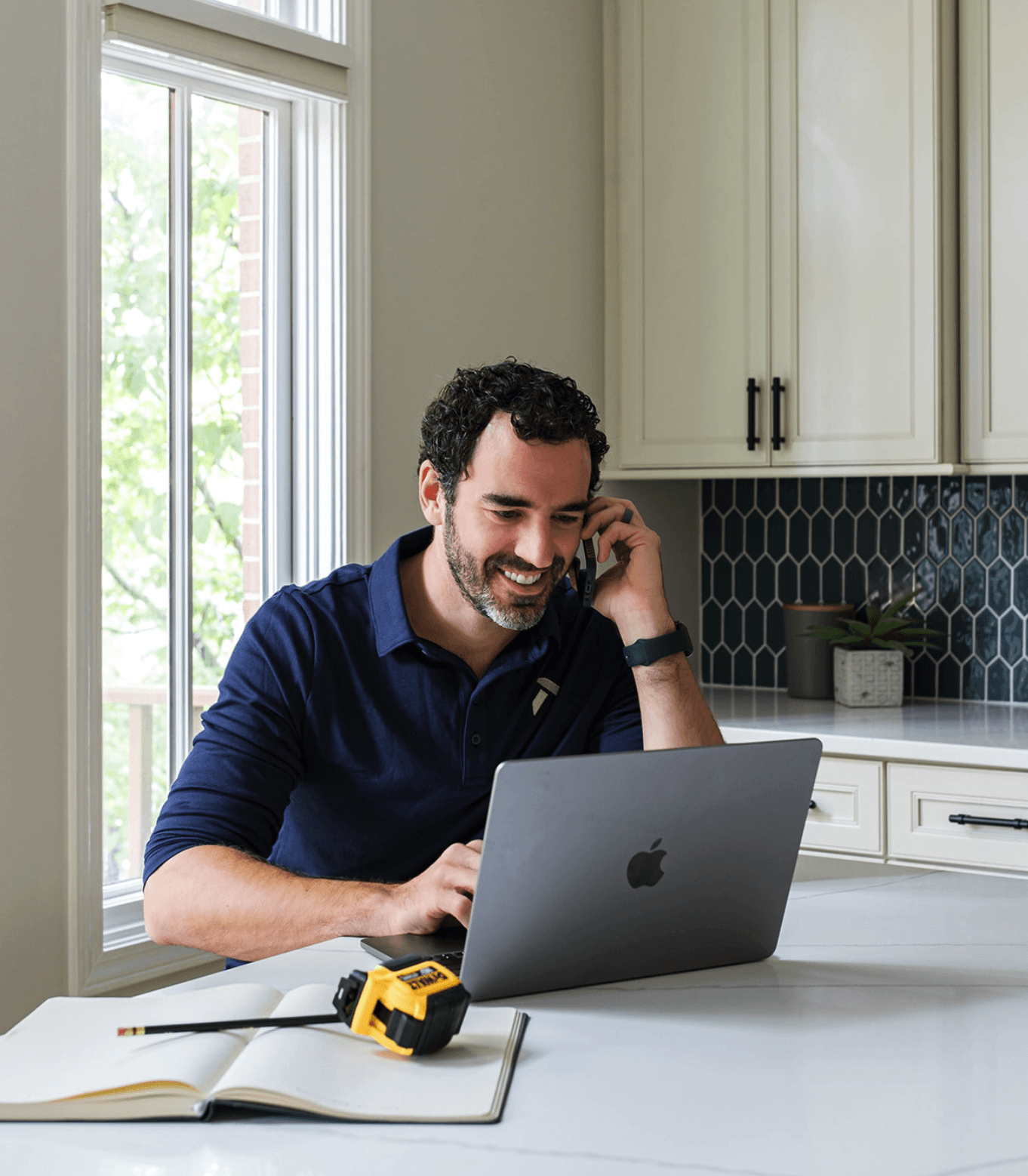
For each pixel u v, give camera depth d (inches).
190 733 94.2
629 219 126.6
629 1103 34.7
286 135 100.3
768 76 117.9
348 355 99.9
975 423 110.2
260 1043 36.4
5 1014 76.5
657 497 134.4
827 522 132.5
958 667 125.3
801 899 58.9
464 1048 38.0
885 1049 39.0
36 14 77.9
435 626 64.3
